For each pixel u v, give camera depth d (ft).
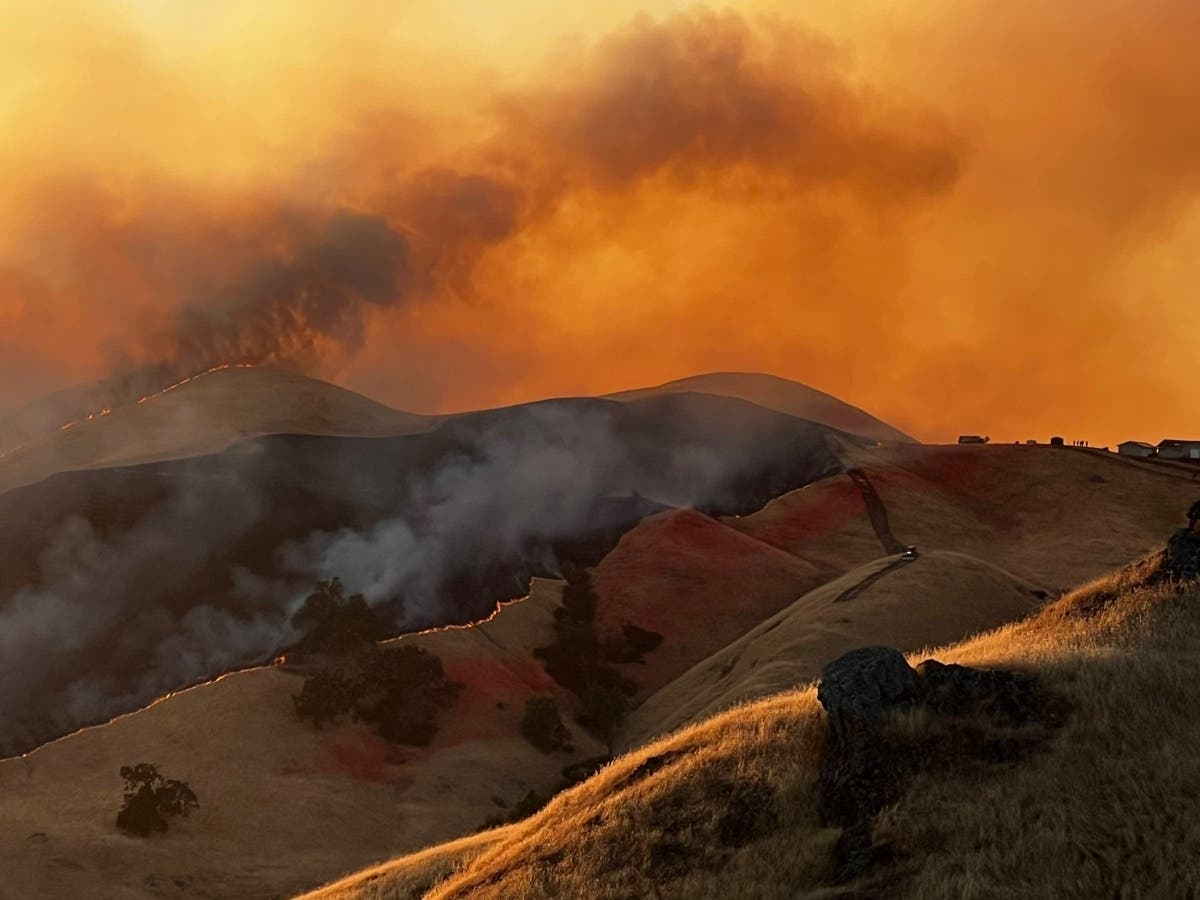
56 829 251.60
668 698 379.76
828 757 84.99
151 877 236.84
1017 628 117.39
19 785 285.84
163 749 307.78
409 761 334.65
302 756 317.42
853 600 343.05
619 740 364.17
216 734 317.01
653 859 83.35
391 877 122.83
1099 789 73.41
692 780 88.89
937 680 85.97
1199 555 111.86
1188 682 82.43
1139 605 105.50
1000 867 69.62
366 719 348.79
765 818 82.69
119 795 278.87
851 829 78.18
